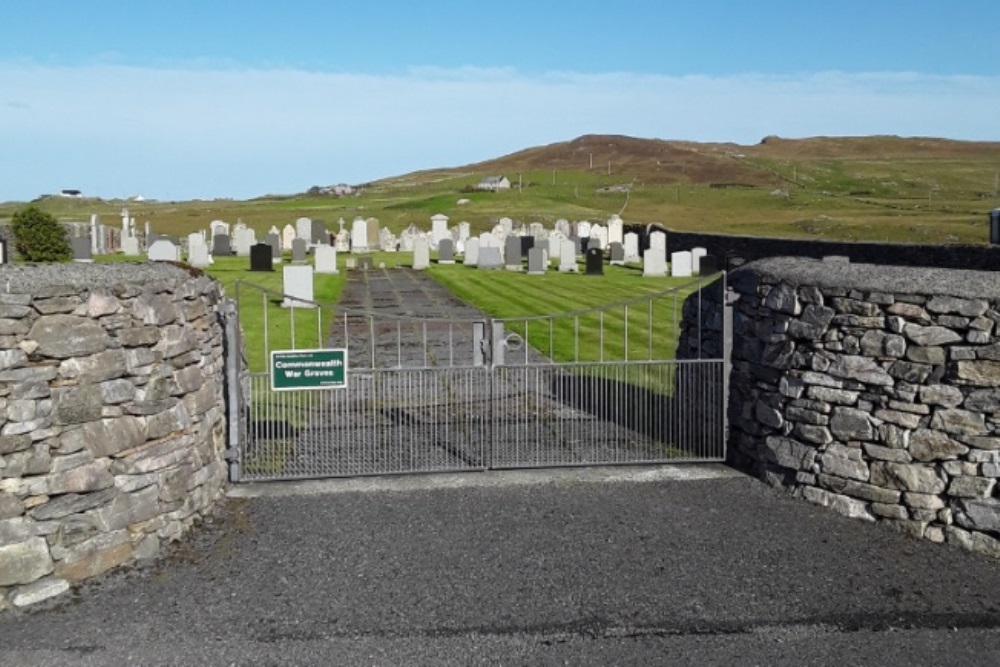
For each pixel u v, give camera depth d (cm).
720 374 1046
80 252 3409
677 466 1020
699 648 623
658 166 12062
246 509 889
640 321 2067
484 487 949
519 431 1148
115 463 758
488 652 616
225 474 956
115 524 750
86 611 676
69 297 734
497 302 2425
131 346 778
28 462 700
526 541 805
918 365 840
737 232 5644
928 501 831
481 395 1347
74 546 722
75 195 10156
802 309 928
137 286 794
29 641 632
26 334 708
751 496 926
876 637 640
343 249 4631
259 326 1941
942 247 2275
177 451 820
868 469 866
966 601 698
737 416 1023
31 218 3172
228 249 3959
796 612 676
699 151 13638
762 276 984
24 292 712
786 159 12838
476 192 9294
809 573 745
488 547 792
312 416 1220
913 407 842
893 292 858
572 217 6581
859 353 877
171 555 779
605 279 3080
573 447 1080
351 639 633
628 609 679
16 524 693
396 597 696
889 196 8631
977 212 6262
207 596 699
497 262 3484
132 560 761
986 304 810
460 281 2988
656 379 1426
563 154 14125
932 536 825
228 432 983
